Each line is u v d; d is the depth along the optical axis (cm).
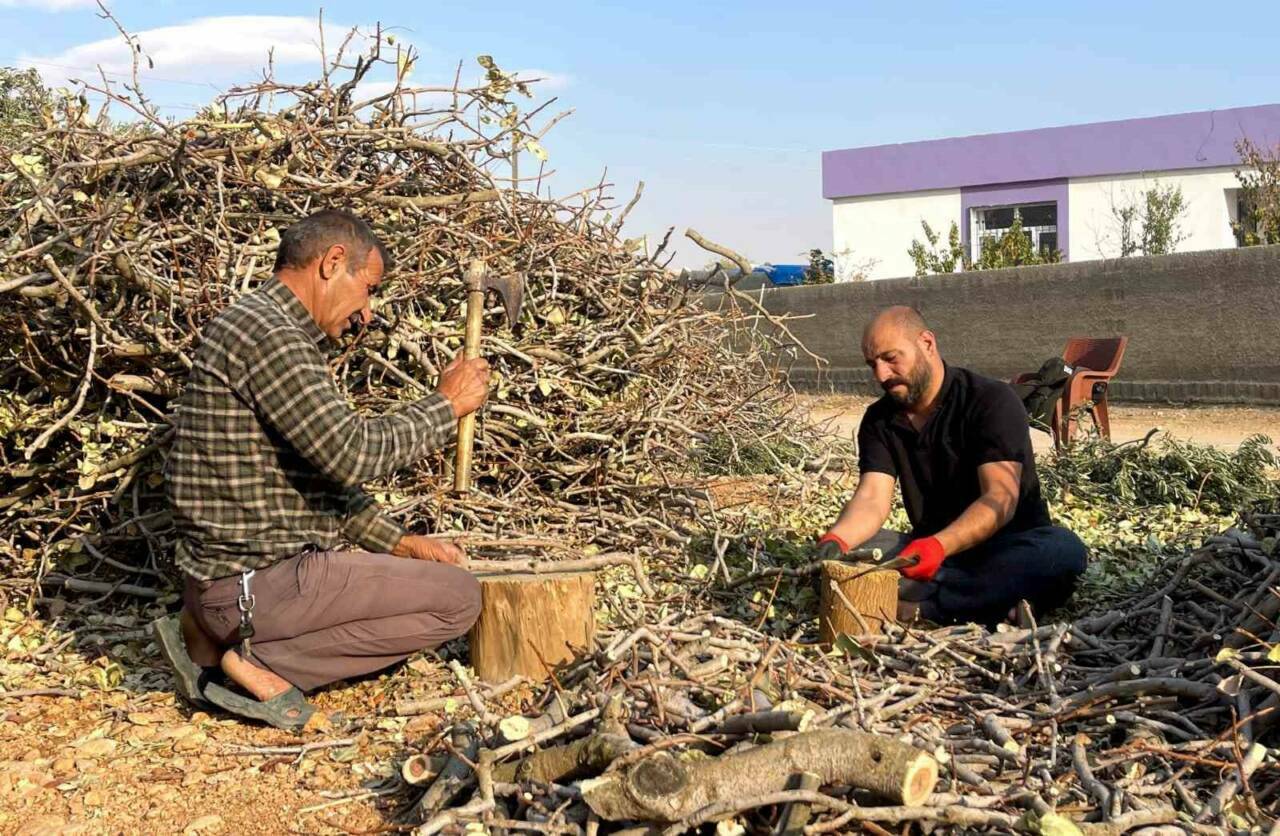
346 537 402
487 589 390
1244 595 411
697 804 252
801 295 1616
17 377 491
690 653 361
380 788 326
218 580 359
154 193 484
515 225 538
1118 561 536
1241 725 299
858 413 1386
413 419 361
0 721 381
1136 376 1356
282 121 507
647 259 603
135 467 470
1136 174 2200
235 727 373
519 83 542
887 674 374
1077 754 290
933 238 2264
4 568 491
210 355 346
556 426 563
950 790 277
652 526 546
